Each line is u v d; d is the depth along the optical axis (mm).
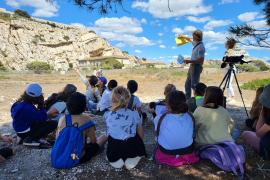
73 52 103938
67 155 4453
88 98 8227
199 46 7426
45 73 36125
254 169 4512
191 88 7949
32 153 5125
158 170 4473
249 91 13883
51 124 5480
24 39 90125
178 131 4465
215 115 4684
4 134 6430
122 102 4570
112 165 4535
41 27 99062
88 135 4711
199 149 4738
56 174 4363
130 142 4531
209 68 32406
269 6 4668
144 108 9328
